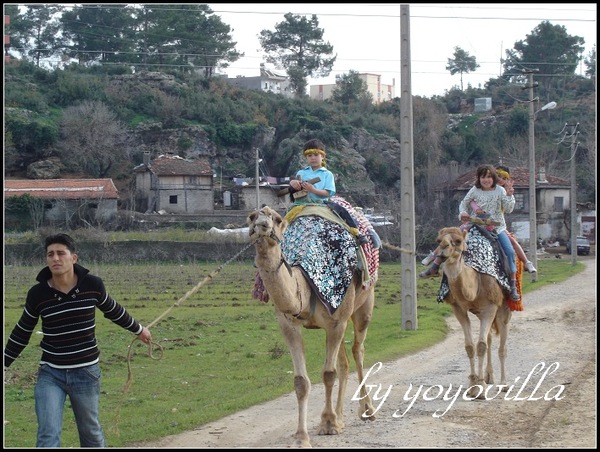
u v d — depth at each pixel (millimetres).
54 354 8234
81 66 93625
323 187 10914
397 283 38406
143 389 14219
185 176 73062
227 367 16469
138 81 90375
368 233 11117
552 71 93688
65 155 77312
